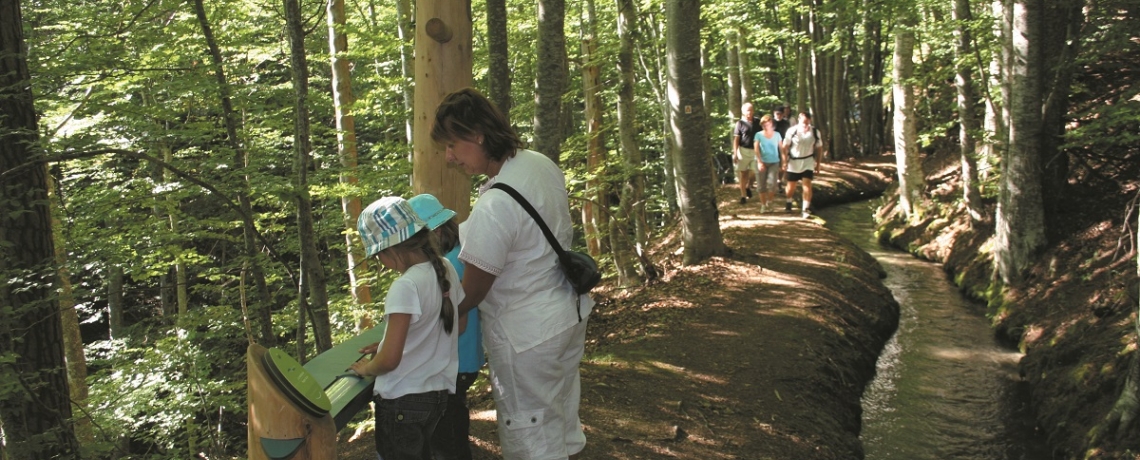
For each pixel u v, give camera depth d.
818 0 20.88
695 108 8.98
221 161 6.29
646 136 17.25
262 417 2.13
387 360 2.44
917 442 5.97
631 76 10.31
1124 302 6.89
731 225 12.27
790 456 4.80
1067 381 6.40
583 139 10.02
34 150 5.22
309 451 2.15
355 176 8.28
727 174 24.55
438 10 4.28
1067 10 8.88
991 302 9.19
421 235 2.57
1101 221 8.60
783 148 13.14
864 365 7.31
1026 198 8.92
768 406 5.46
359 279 9.52
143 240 6.80
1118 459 5.24
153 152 6.95
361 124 14.46
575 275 2.79
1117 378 5.94
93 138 5.59
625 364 6.12
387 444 2.59
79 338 9.09
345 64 9.91
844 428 5.74
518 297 2.77
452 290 2.63
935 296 10.02
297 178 6.39
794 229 11.70
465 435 2.93
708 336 6.79
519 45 14.48
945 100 17.59
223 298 7.97
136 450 8.62
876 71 26.81
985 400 6.75
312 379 2.26
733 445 4.81
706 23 15.70
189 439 6.78
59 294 5.50
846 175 19.69
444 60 4.31
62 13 6.67
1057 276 8.38
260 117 8.17
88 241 6.25
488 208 2.66
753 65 23.91
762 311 7.51
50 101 7.05
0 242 4.95
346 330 9.38
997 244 9.38
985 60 11.95
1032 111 8.80
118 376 7.06
